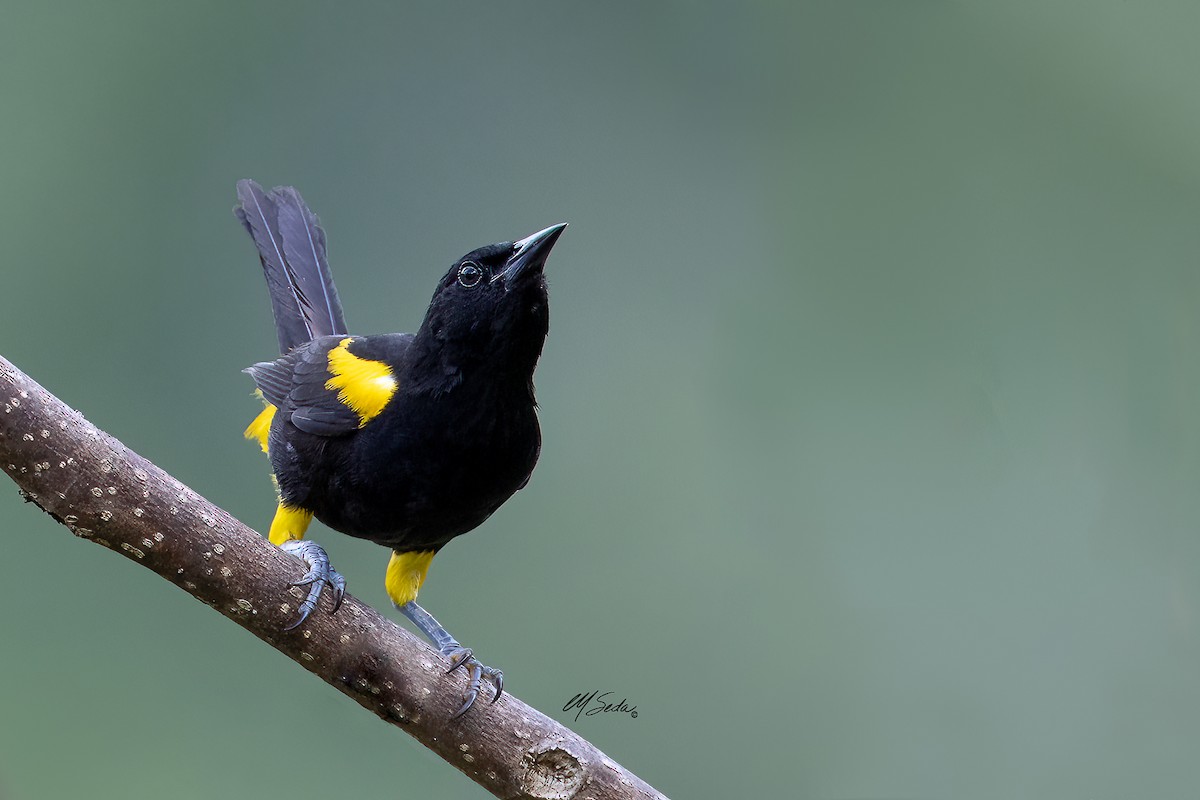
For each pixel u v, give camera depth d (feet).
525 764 27.81
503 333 31.96
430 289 48.57
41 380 46.34
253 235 42.91
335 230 48.60
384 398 32.68
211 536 26.21
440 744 27.96
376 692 27.63
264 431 38.37
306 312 41.70
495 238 48.37
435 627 35.99
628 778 27.89
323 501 33.91
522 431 33.40
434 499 33.22
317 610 27.22
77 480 24.98
